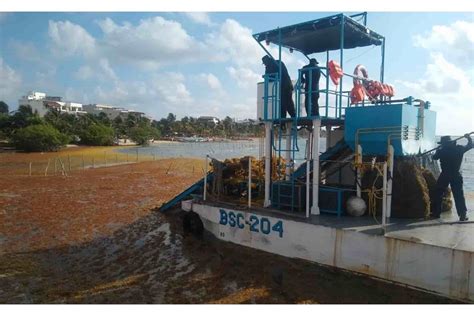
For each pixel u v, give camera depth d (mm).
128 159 47781
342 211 9039
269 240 8938
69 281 8055
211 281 7840
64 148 68750
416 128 9156
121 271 8594
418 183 8664
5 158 47500
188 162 41812
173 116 197875
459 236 7125
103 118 118062
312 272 7848
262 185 11391
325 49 12039
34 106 149875
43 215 14492
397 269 6953
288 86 10164
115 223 13172
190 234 11242
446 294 6438
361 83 10578
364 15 10477
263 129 12203
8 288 7707
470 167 33969
